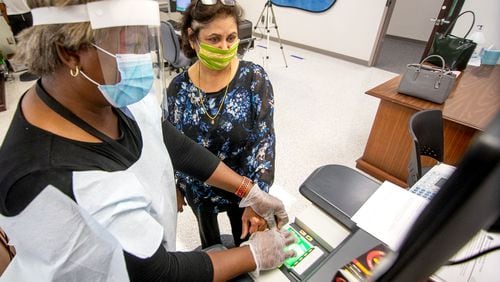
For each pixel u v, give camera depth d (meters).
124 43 0.49
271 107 1.10
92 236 0.46
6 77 3.34
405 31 6.20
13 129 0.47
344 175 0.86
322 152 2.51
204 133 1.09
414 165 1.27
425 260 0.25
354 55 4.78
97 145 0.50
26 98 0.49
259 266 0.61
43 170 0.42
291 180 2.18
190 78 1.09
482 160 0.18
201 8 0.96
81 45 0.44
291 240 0.69
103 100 0.52
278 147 2.56
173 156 0.86
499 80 2.21
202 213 1.25
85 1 0.41
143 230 0.51
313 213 0.77
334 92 3.67
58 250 0.45
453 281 0.56
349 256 0.63
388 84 2.13
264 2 5.64
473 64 2.57
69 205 0.44
